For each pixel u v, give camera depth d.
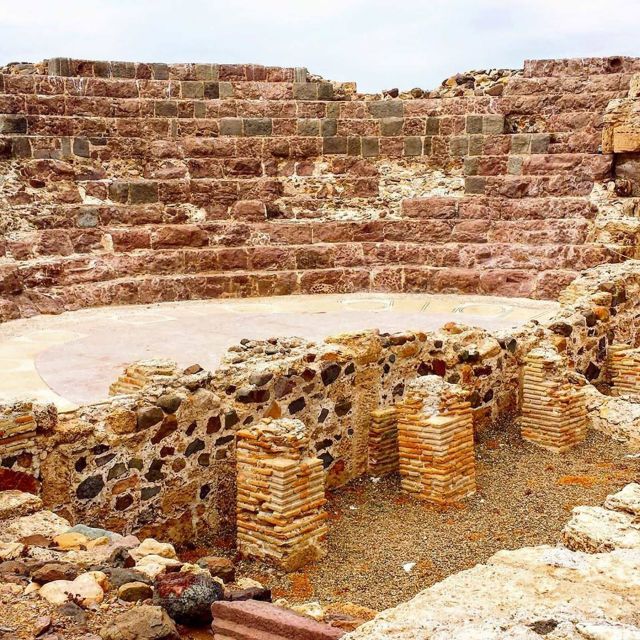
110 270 19.80
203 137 22.77
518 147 22.88
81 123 21.59
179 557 8.03
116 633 4.45
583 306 14.04
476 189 22.69
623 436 11.64
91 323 16.95
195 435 8.37
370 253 21.84
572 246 20.44
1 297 17.66
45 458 7.16
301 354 9.66
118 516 7.74
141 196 21.45
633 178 22.16
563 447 11.27
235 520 8.85
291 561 7.74
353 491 9.97
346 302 19.78
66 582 5.02
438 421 9.44
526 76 23.58
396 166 23.55
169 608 4.83
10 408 6.90
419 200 22.47
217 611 4.72
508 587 4.30
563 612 3.96
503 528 8.78
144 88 22.73
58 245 19.69
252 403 8.90
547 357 11.32
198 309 18.84
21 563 5.32
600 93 22.86
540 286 20.17
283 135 23.17
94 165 21.61
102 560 5.59
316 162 23.31
